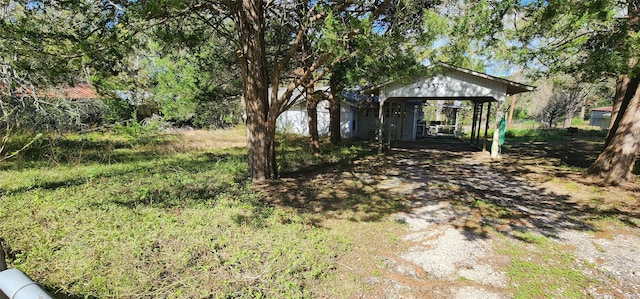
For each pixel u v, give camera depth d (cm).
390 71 609
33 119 1024
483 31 570
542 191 689
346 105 1953
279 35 843
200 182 680
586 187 721
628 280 329
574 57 721
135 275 303
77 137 1251
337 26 494
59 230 396
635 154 746
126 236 384
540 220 503
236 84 1071
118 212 471
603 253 390
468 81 1138
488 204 582
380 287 311
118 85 713
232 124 2225
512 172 905
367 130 2098
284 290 289
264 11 696
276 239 392
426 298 295
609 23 583
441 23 523
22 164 813
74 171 774
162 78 1217
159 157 1029
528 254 385
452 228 464
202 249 357
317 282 312
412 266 353
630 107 743
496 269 348
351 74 764
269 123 720
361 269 342
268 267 319
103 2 476
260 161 723
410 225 473
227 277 304
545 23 600
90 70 532
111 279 296
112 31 434
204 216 465
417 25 591
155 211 480
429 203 588
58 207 484
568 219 509
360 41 499
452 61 602
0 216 439
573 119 4250
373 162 1062
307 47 814
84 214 458
